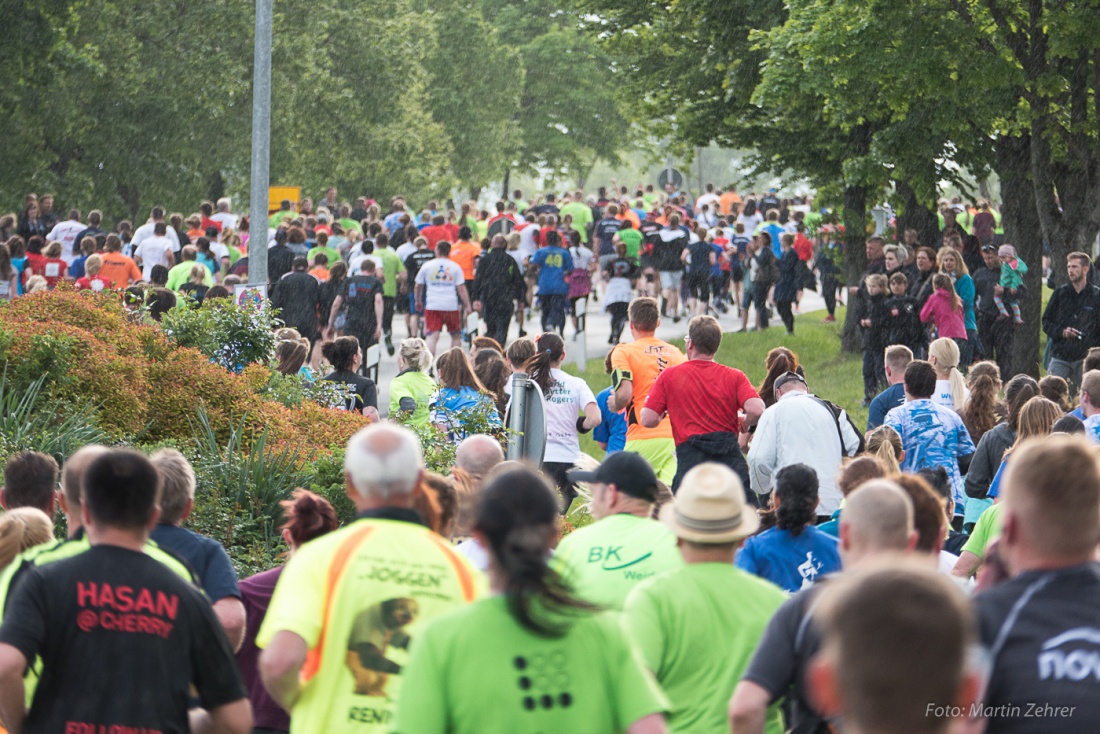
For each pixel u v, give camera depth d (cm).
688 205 9744
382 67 10706
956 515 2269
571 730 773
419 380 2691
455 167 13725
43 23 7612
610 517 1187
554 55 15575
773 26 5322
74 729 927
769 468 2053
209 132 9338
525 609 770
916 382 2220
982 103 4478
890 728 520
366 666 903
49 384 2420
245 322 3184
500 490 788
